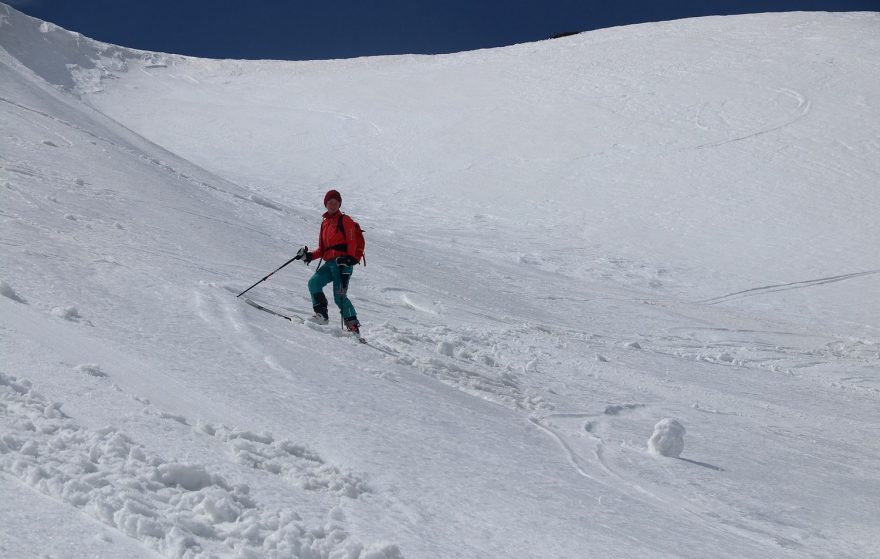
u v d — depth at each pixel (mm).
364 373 6508
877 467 7418
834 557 4328
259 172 42656
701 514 4805
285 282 10781
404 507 3586
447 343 9156
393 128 50750
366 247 18531
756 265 28141
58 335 5078
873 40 54906
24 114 18797
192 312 6973
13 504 2658
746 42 58188
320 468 3777
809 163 38156
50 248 8070
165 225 12102
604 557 3428
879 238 30656
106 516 2709
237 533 2811
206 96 64500
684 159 39719
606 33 68562
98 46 72438
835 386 13625
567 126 46281
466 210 34781
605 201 35656
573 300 18922
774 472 6434
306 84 66438
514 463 4926
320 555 2770
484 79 59156
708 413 9148
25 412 3539
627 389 9789
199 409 4359
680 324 18000
